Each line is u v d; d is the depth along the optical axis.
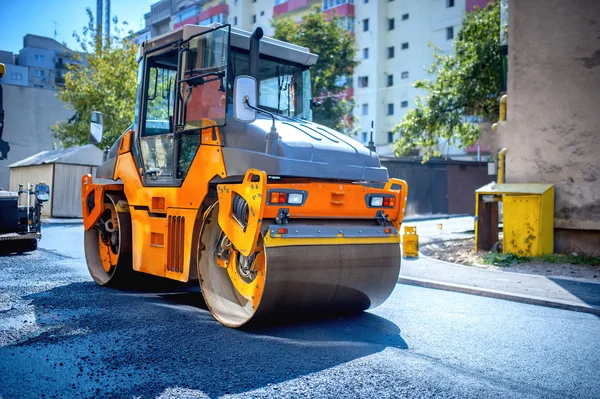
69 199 27.08
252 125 5.69
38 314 5.98
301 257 5.35
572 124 11.00
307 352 4.76
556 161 11.21
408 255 11.46
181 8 71.06
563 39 11.16
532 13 11.62
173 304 6.69
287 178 5.59
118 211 7.54
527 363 4.62
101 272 8.09
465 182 32.75
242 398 3.69
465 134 22.02
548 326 5.99
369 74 49.38
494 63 20.64
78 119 32.19
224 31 5.88
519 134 11.81
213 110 5.91
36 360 4.41
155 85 7.07
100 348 4.76
